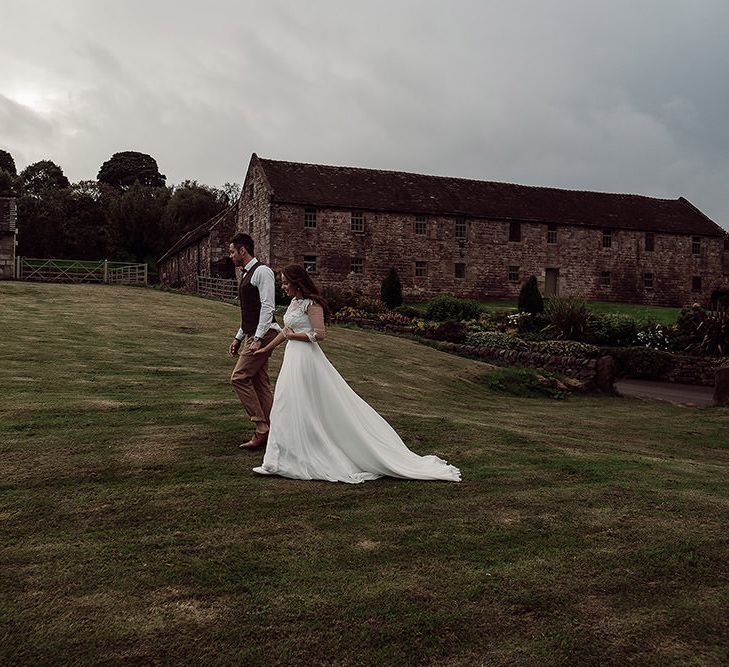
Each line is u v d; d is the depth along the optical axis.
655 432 9.62
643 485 5.29
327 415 5.29
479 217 39.84
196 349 13.66
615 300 43.12
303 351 5.33
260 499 4.56
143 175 85.00
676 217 46.31
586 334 24.88
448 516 4.34
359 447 5.27
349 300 30.77
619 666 2.64
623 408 13.59
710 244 45.84
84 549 3.60
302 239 36.69
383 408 8.71
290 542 3.80
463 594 3.19
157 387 8.85
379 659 2.65
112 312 19.02
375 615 2.97
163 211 65.62
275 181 37.28
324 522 4.15
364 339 19.27
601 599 3.19
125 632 2.77
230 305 24.20
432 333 24.00
